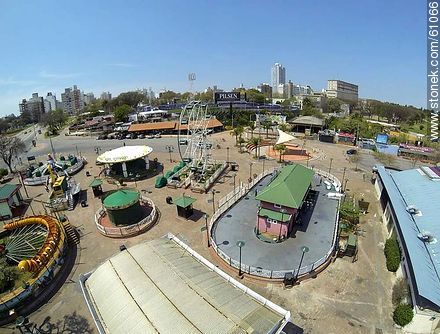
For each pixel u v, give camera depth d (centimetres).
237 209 4503
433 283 2339
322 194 5050
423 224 3164
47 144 10650
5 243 3788
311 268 3061
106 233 3931
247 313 2002
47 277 3064
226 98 13662
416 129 13325
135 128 11225
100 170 6925
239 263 3145
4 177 6925
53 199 4944
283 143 8175
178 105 15975
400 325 2445
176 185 5522
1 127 17562
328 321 2523
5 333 2547
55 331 2544
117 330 1945
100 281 2344
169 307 2002
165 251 2655
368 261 3300
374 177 5756
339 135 9400
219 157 7694
